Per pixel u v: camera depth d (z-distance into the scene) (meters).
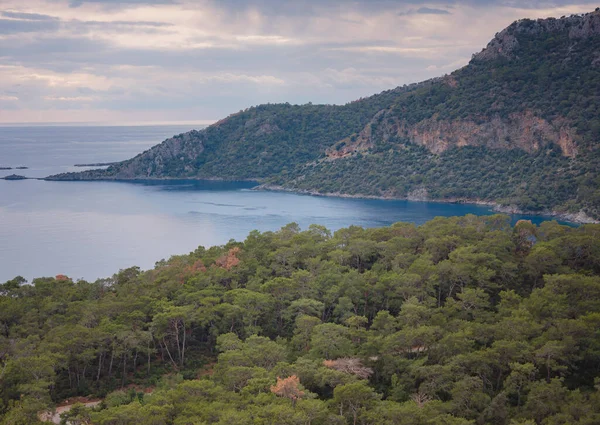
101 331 116.56
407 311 115.44
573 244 137.25
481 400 91.62
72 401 110.06
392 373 103.25
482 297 122.31
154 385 115.31
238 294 131.50
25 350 110.06
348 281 134.12
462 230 158.00
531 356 96.94
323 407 88.12
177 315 122.50
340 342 109.19
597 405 83.88
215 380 104.31
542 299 112.25
